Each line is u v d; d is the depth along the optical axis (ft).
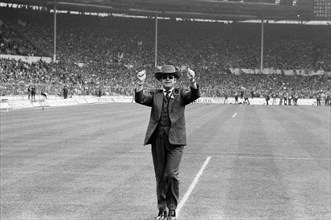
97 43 306.14
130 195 36.78
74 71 266.57
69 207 32.99
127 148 64.95
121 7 313.94
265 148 67.10
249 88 290.97
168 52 314.76
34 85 205.36
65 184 40.68
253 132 90.63
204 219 30.37
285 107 216.54
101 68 282.15
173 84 28.37
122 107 181.78
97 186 40.04
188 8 324.19
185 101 28.07
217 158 57.11
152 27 336.70
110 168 49.01
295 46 332.80
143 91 27.96
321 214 31.86
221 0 326.44
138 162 53.11
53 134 81.97
